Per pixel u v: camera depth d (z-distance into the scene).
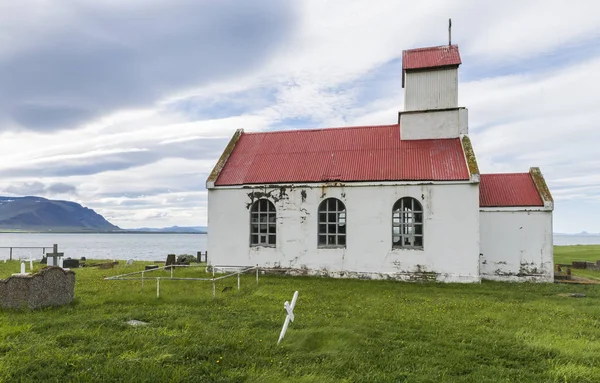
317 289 16.69
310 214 21.61
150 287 16.41
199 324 10.02
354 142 24.06
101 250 91.75
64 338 8.68
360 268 20.72
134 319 10.59
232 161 24.72
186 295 14.23
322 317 11.23
